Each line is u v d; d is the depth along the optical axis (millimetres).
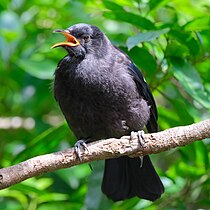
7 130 14844
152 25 11250
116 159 11602
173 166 12625
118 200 11500
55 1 14688
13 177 8984
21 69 14289
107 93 10711
